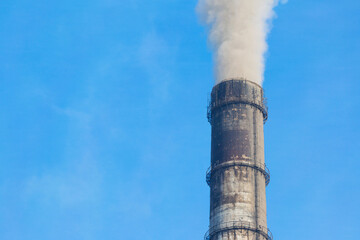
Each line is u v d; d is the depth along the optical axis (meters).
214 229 76.00
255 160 79.88
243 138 80.81
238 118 82.25
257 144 81.12
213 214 77.50
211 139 83.25
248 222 75.31
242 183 77.94
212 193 79.31
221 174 79.25
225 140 81.00
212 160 81.25
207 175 80.75
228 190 77.81
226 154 80.06
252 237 74.62
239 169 78.81
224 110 83.31
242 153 79.81
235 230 74.88
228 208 76.50
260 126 83.12
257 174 79.31
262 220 76.50
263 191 79.06
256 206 77.00
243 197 77.06
